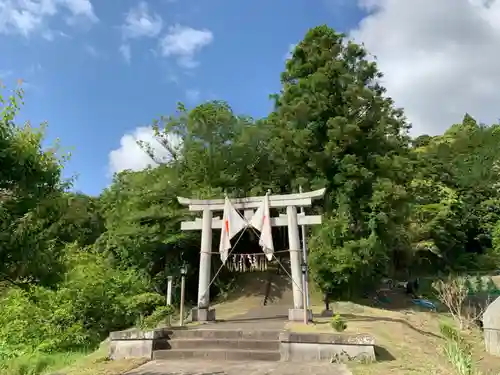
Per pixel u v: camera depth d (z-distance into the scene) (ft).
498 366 35.65
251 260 57.72
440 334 48.24
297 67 84.69
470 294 83.97
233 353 33.42
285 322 45.03
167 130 81.25
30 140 25.38
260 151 82.64
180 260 75.15
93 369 30.76
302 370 28.37
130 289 63.21
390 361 30.83
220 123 79.41
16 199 24.22
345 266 64.95
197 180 78.43
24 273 24.35
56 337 47.42
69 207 27.40
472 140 160.86
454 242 119.44
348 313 55.11
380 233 70.85
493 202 135.54
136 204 74.13
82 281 54.34
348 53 82.74
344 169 74.54
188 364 31.32
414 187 116.67
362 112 79.82
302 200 49.49
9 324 47.67
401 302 78.38
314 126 79.10
